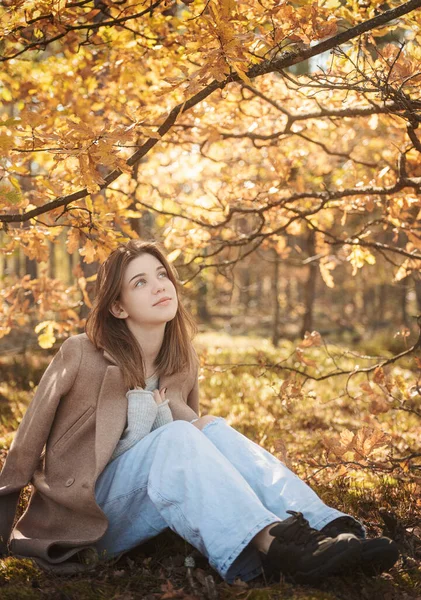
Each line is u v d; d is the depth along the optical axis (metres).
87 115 4.92
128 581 2.64
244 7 3.17
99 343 3.01
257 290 32.34
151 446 2.77
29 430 2.89
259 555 2.63
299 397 4.29
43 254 4.01
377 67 3.70
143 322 3.06
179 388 3.23
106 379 2.90
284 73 3.29
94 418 2.90
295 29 3.11
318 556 2.40
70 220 3.72
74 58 5.14
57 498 2.80
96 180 2.99
